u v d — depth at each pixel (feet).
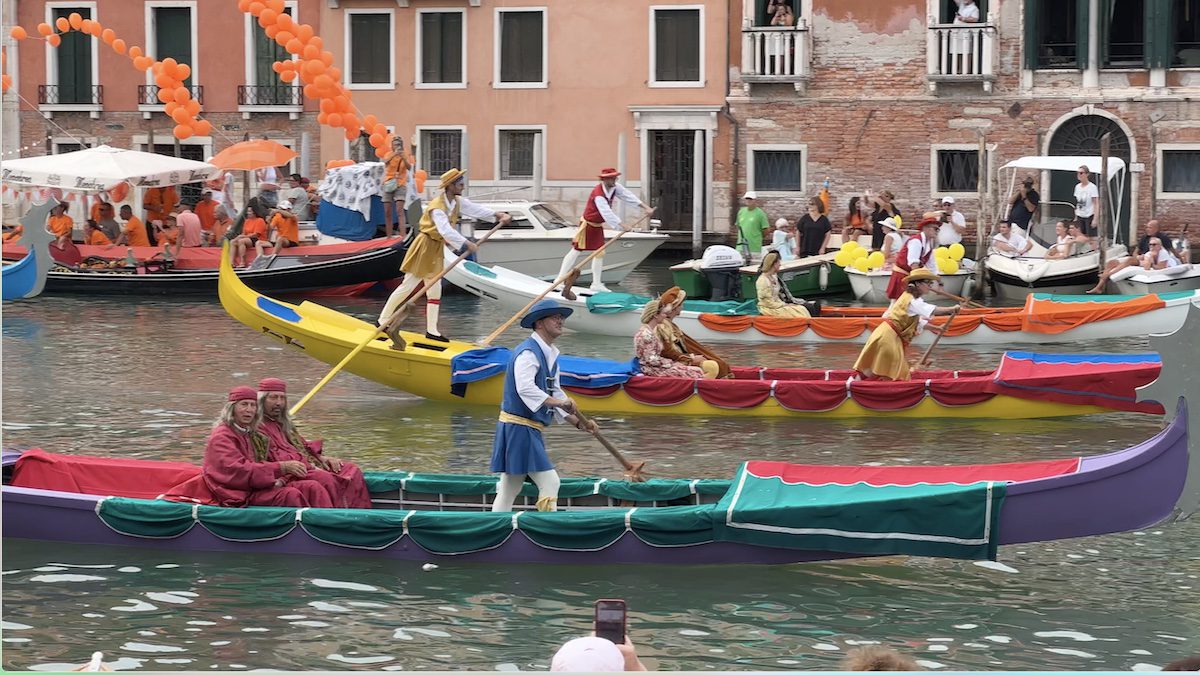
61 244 121.49
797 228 129.59
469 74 158.51
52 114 164.14
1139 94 142.41
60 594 39.14
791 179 153.89
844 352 86.17
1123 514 38.24
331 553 41.96
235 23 161.48
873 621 37.06
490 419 65.51
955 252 109.29
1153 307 88.69
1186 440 37.32
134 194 148.25
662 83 154.30
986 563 41.96
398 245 117.39
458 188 69.62
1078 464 39.45
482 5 157.28
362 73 160.86
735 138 153.89
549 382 42.52
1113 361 65.72
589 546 40.73
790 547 39.55
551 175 157.79
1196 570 41.34
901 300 66.85
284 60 160.76
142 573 40.86
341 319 70.49
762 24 153.07
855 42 150.10
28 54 163.73
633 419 65.51
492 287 96.84
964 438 60.95
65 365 81.46
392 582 39.99
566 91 156.66
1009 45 146.00
